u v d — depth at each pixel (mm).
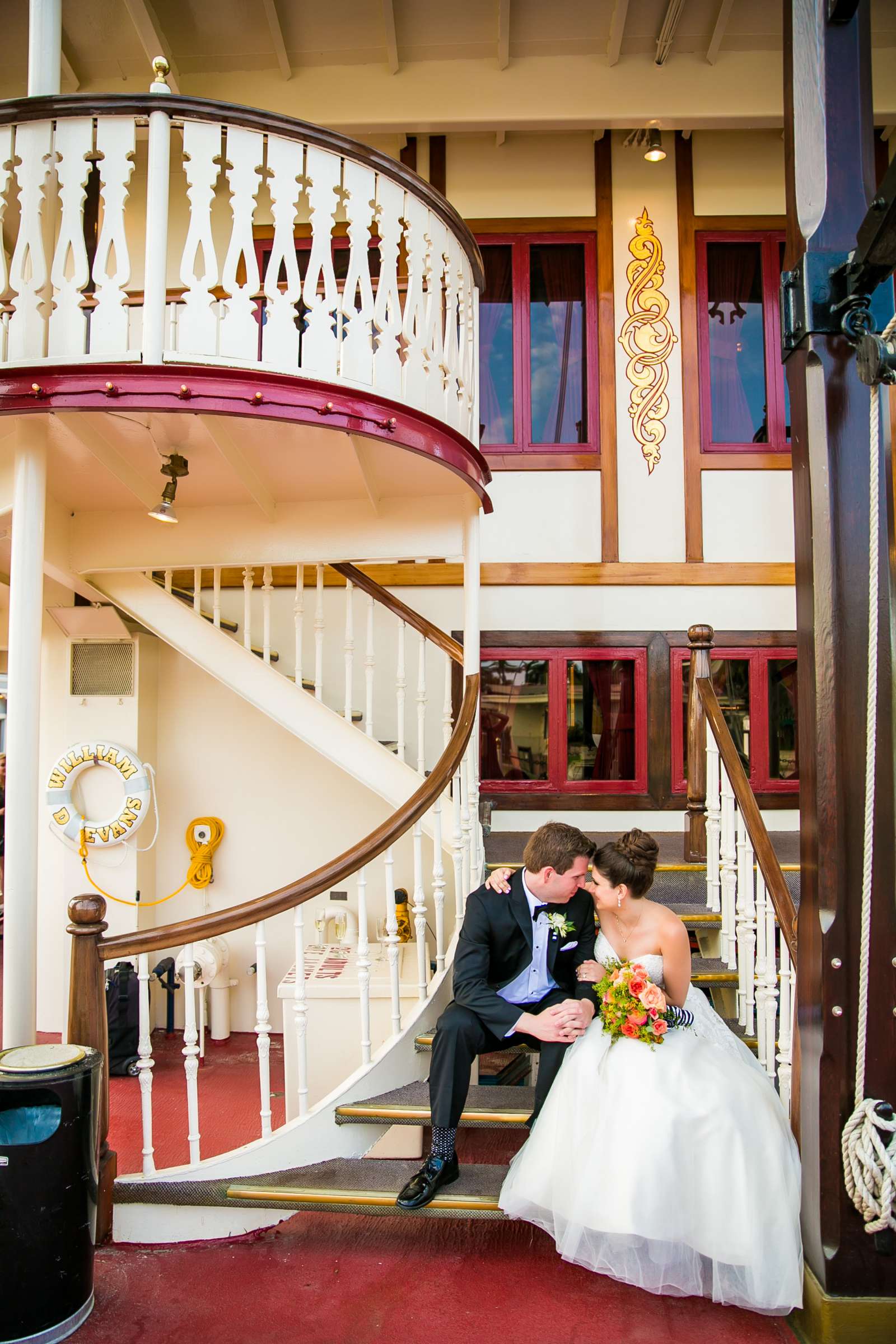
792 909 2676
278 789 5383
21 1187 2270
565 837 2799
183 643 4387
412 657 5559
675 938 2701
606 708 5723
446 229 3732
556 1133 2438
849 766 2406
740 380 5922
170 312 3297
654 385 5820
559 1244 2365
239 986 5254
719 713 3732
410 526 4164
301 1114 2992
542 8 4980
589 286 5875
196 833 5250
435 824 3518
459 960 2832
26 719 3271
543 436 5883
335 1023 3980
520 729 5691
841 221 2471
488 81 5328
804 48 2559
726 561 5766
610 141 5891
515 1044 2863
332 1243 2793
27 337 3082
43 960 5086
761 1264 2238
